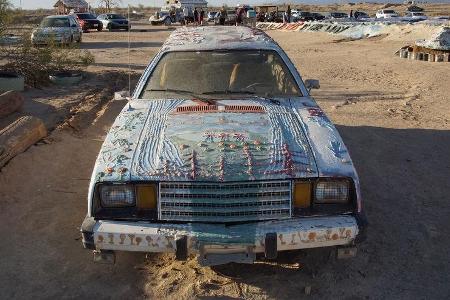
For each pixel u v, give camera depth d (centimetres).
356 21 3338
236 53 480
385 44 2173
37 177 531
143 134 368
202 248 311
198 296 340
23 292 345
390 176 555
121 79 1208
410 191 513
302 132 367
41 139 642
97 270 373
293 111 407
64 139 663
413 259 386
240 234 310
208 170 322
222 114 395
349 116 845
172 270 373
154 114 402
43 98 941
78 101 918
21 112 812
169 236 311
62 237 418
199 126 374
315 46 2203
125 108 426
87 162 599
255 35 534
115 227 317
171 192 319
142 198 321
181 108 411
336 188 321
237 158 331
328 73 1355
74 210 466
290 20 4069
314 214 321
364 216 325
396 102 963
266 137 356
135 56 1831
